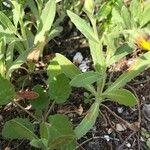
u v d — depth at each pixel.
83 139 0.33
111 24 0.34
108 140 0.33
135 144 0.33
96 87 0.35
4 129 0.30
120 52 0.30
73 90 0.35
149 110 0.34
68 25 0.39
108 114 0.34
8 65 0.32
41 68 0.36
